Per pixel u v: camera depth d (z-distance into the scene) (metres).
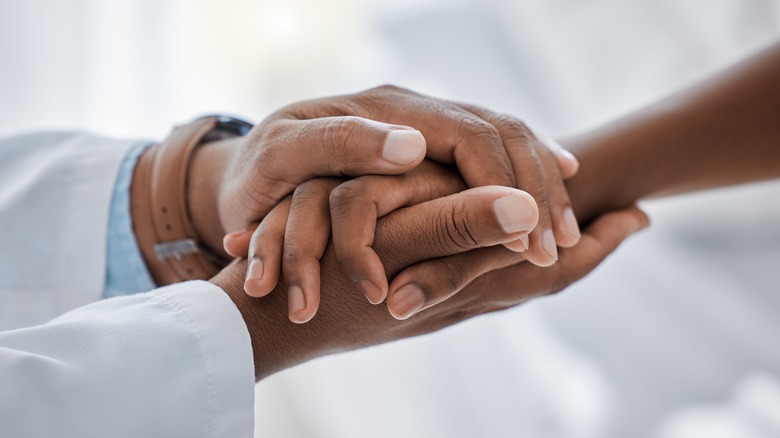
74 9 1.16
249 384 0.55
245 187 0.64
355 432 1.25
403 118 0.64
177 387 0.54
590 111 1.59
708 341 1.37
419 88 1.57
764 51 0.76
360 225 0.59
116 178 0.72
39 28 1.14
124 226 0.71
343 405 1.27
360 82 1.52
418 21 1.56
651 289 1.51
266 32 1.34
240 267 0.61
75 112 1.18
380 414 1.26
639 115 0.76
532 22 1.57
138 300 0.56
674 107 0.75
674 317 1.44
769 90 0.75
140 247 0.71
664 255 1.56
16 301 0.71
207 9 1.28
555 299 1.48
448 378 1.30
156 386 0.54
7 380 0.51
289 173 0.62
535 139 0.67
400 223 0.59
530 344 1.37
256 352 0.59
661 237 1.58
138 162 0.73
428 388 1.29
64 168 0.73
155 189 0.71
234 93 1.32
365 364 1.30
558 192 0.65
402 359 1.32
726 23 1.52
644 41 1.55
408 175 0.62
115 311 0.56
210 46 1.29
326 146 0.60
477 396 1.29
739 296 1.46
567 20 1.57
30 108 1.15
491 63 1.59
